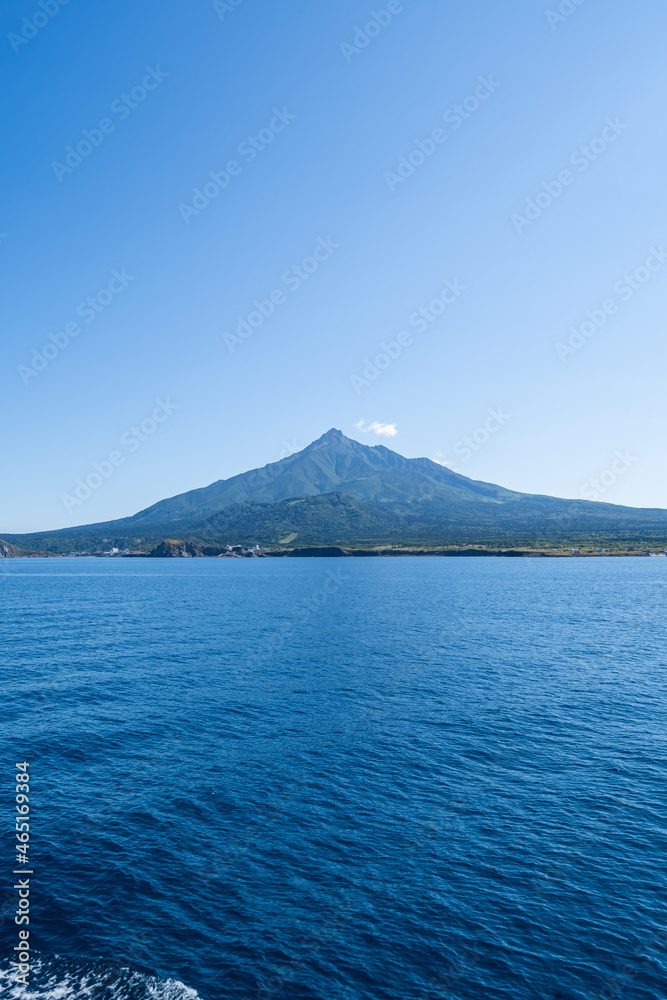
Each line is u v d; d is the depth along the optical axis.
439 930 21.27
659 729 42.56
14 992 18.12
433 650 72.31
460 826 28.39
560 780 33.69
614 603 128.75
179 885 23.73
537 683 56.03
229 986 18.64
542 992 18.44
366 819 29.09
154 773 34.44
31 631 88.38
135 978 18.88
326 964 19.62
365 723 43.78
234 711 46.56
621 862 25.41
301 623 96.06
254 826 28.34
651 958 19.88
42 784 32.81
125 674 59.03
